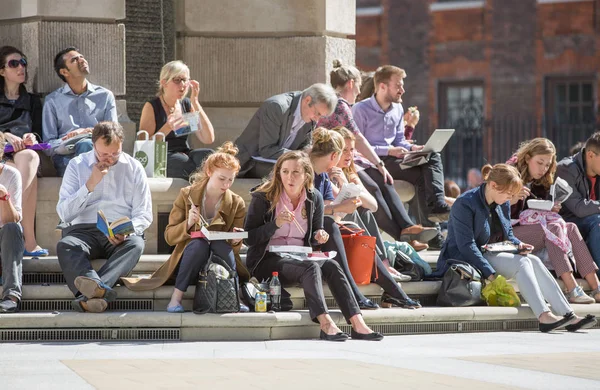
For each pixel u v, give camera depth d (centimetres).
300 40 2255
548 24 5903
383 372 1163
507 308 1695
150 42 2219
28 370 1172
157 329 1509
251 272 1608
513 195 1755
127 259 1577
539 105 5906
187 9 2252
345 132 1816
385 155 2089
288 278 1566
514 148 5491
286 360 1269
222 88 2264
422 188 2083
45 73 1998
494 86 5978
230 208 1609
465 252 1738
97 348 1405
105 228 1573
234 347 1420
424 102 6078
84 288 1521
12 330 1491
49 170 1908
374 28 6147
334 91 1900
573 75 5875
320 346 1436
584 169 1930
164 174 1873
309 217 1603
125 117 2084
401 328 1616
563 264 1820
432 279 1778
